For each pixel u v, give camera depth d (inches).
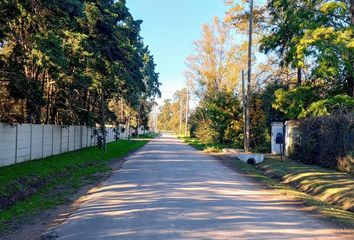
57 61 692.7
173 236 302.5
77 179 674.2
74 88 1136.2
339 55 946.1
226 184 598.5
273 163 932.6
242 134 1471.5
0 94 818.8
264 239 296.4
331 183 577.6
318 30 939.3
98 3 1117.7
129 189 542.9
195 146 1845.5
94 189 558.3
